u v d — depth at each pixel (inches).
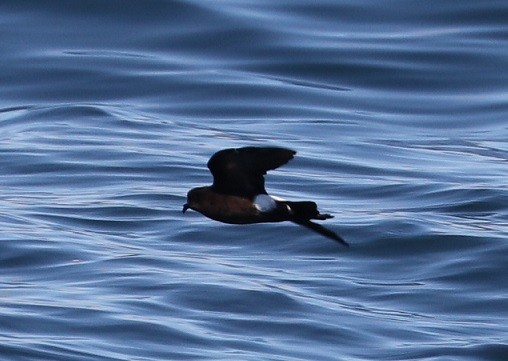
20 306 569.0
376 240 687.7
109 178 820.0
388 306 609.0
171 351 532.1
